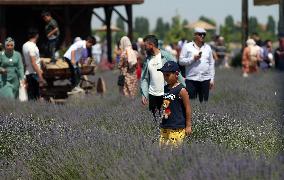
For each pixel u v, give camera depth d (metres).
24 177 18.64
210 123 24.27
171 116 19.98
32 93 40.72
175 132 19.95
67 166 17.86
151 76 26.47
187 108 19.92
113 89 50.16
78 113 29.83
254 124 24.38
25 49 39.94
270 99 34.34
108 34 84.19
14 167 19.14
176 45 87.88
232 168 13.94
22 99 38.41
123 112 28.61
